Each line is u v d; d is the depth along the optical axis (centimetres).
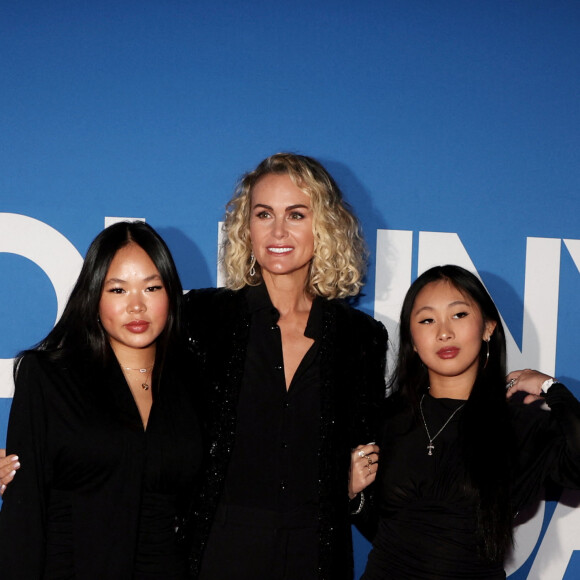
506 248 258
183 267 245
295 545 177
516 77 256
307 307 201
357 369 195
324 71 248
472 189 256
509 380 199
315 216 192
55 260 238
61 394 163
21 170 236
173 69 241
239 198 205
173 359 182
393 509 186
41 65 235
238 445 181
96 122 238
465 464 177
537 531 262
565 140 260
